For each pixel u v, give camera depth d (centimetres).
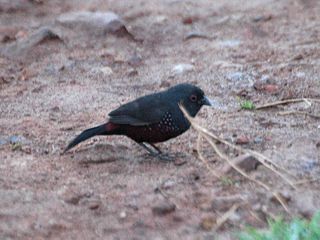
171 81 1567
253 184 1116
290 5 2023
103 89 1527
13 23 1909
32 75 1602
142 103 1178
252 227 1009
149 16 1959
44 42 1734
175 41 1814
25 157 1212
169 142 1276
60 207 1059
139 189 1107
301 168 1159
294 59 1667
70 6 2028
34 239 985
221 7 2023
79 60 1680
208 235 994
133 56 1700
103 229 1008
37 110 1418
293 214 1041
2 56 1697
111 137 1297
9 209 1052
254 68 1625
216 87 1533
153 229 1009
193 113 1213
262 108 1422
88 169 1173
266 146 1244
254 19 1923
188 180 1136
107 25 1808
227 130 1312
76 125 1346
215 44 1783
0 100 1465
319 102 1440
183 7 2025
